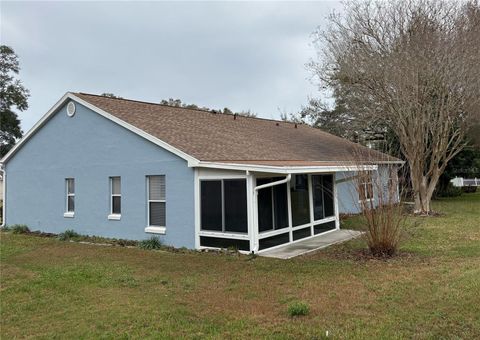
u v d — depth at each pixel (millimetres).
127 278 8586
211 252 11484
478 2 19109
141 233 13430
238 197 11359
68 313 6457
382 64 20125
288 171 11172
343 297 6879
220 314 6234
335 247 11891
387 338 5078
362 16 20703
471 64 18656
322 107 38281
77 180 15609
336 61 22266
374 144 24562
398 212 10508
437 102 19969
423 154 20625
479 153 31594
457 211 21672
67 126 15984
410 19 19484
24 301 7148
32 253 12062
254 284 7941
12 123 47812
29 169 17641
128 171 13852
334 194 15836
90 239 14484
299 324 5691
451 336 5086
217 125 17688
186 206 12312
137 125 13656
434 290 7004
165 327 5727
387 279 7934
